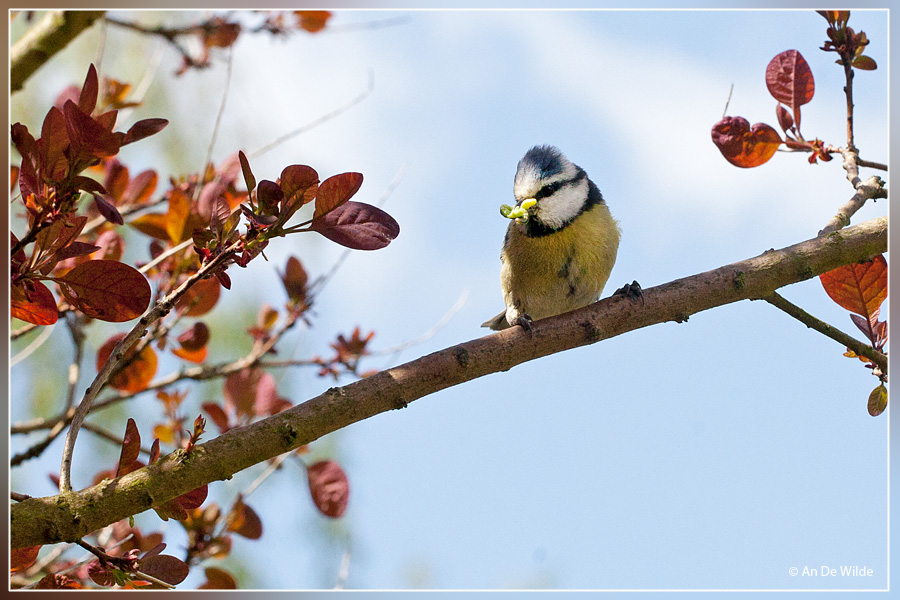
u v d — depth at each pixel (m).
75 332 7.86
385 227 4.89
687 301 6.43
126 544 7.33
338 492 8.06
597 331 6.30
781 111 7.04
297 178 4.74
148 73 9.92
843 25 6.81
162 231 7.71
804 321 6.57
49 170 4.57
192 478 5.23
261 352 8.62
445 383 5.96
